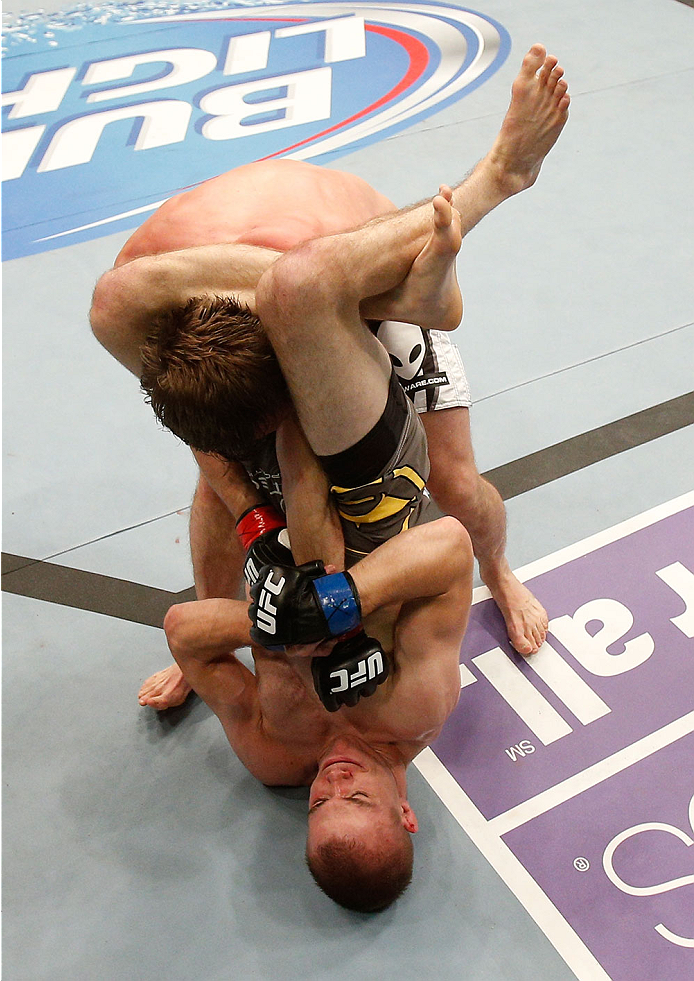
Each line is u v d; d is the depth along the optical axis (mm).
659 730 2164
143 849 2049
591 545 2568
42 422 3010
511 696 2260
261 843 2047
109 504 2768
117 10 5609
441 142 4105
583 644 2348
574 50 4773
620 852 1962
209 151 4172
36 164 4148
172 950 1888
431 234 1366
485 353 3139
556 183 3850
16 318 3379
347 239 1362
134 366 1794
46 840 2070
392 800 1842
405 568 1646
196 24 5410
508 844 1997
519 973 1807
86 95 4684
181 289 1642
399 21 5266
